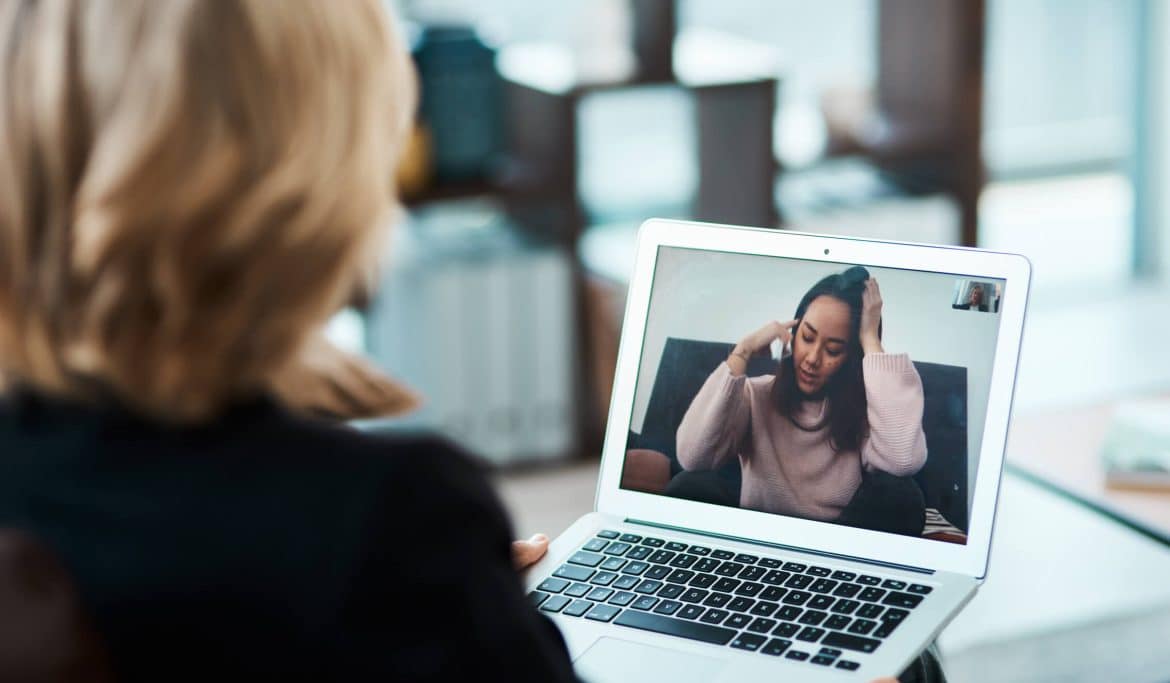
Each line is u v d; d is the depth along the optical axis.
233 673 0.68
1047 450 1.71
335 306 0.72
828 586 1.11
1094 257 4.52
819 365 1.20
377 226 0.73
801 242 1.23
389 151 0.74
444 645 0.68
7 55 0.68
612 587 1.13
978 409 1.16
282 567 0.67
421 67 3.08
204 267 0.66
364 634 0.67
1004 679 2.41
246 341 0.68
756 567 1.15
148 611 0.68
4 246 0.68
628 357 1.25
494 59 3.13
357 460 0.69
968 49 3.37
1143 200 4.48
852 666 1.00
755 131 3.26
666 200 3.84
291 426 0.71
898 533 1.16
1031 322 4.23
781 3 3.87
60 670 0.65
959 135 3.43
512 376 3.33
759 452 1.20
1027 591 2.73
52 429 0.71
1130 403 1.78
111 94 0.66
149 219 0.65
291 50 0.67
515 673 0.71
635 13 3.23
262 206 0.66
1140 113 4.43
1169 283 4.48
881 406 1.18
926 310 1.18
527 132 3.33
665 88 3.17
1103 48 4.41
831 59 3.95
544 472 3.40
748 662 1.02
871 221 3.44
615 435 1.25
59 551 0.69
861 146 3.41
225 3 0.66
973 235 3.50
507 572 0.73
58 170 0.67
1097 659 2.48
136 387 0.68
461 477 0.71
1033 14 4.32
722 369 1.22
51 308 0.68
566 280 3.31
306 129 0.68
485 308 3.26
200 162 0.65
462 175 3.16
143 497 0.69
